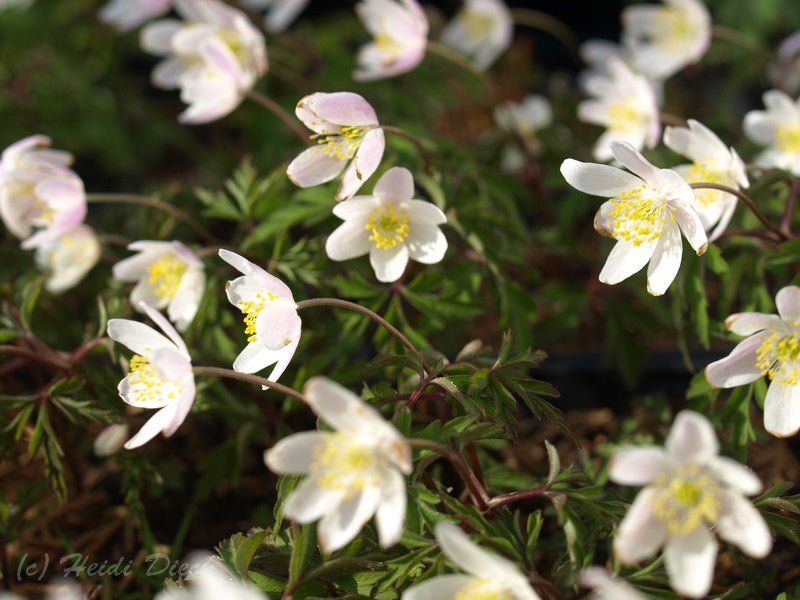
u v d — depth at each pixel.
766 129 0.55
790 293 0.45
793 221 0.54
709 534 0.42
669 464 0.42
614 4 0.94
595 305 0.62
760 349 0.46
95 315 0.59
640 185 0.47
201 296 0.53
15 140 0.72
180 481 0.55
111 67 0.81
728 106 0.76
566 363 0.58
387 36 0.58
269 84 0.72
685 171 0.51
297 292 0.53
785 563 0.51
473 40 0.71
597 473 0.53
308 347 0.55
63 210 0.53
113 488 0.56
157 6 0.64
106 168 0.80
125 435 0.53
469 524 0.46
